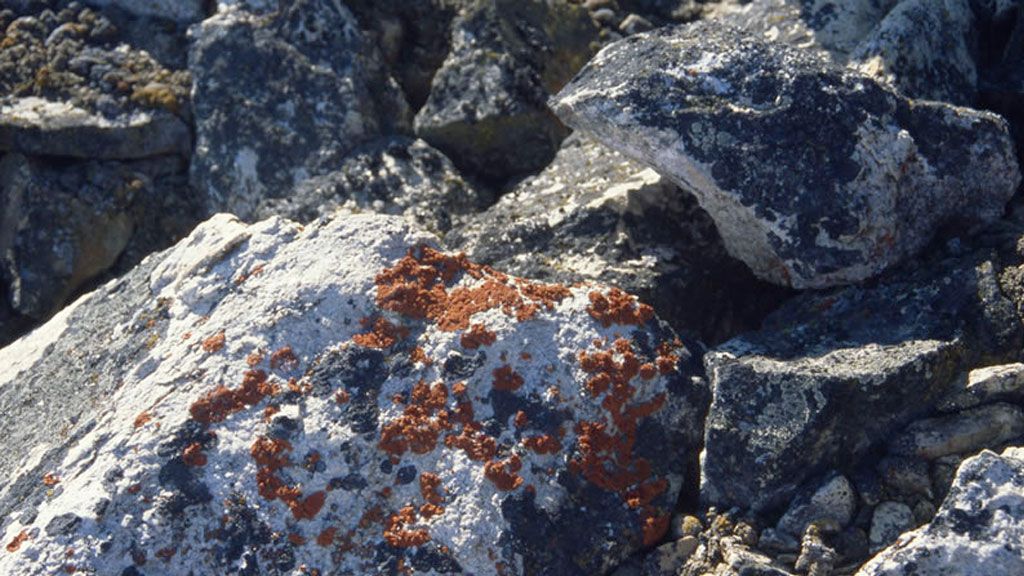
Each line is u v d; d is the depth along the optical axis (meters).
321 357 1.68
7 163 2.15
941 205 1.79
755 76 1.78
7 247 2.13
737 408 1.66
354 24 2.20
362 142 2.14
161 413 1.66
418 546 1.60
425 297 1.71
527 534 1.61
